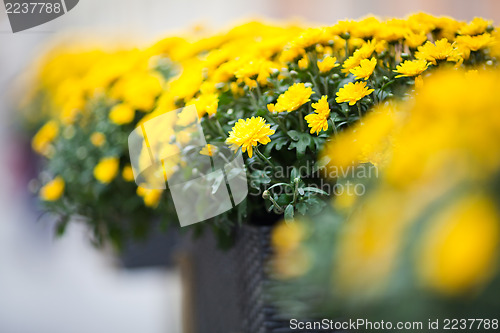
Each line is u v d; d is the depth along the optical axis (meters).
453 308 0.50
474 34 0.98
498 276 0.47
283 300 0.95
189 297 1.68
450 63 0.90
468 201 0.49
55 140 1.77
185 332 1.78
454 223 0.49
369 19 1.01
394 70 0.94
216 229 1.16
